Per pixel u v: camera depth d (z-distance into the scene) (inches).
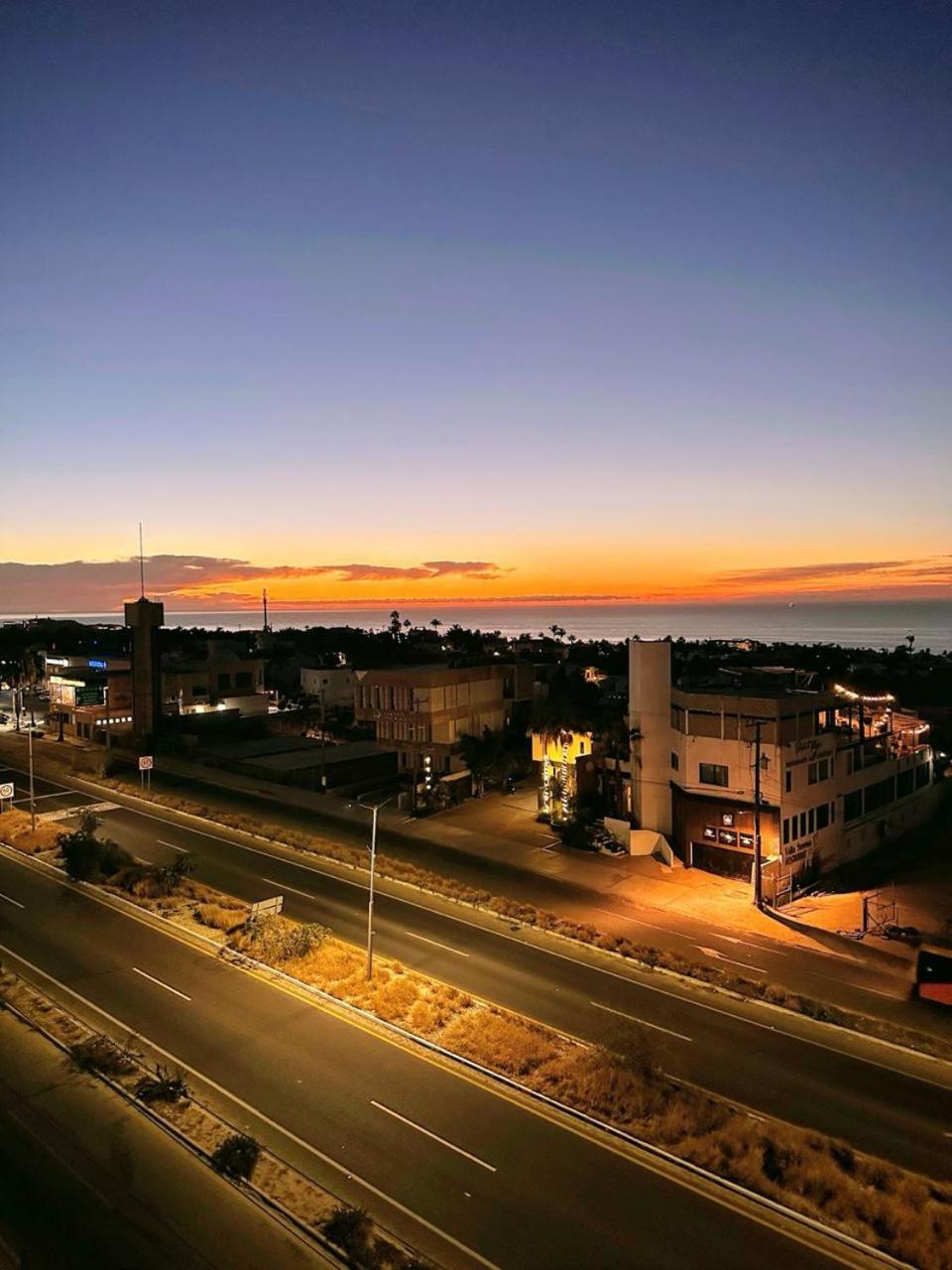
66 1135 1046.4
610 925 1860.2
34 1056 1232.2
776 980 1593.3
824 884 2249.0
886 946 1800.0
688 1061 1268.5
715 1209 938.7
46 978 1499.8
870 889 2228.1
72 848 2084.2
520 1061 1235.9
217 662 4724.4
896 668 6958.7
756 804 2007.9
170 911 1835.6
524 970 1587.1
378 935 1747.0
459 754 3004.4
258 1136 1052.5
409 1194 953.5
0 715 4690.0
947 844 2657.5
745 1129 1068.5
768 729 2135.8
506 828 2603.3
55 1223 887.7
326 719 4419.3
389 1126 1080.2
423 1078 1197.7
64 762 3523.6
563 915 1914.4
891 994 1547.7
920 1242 882.1
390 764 3371.1
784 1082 1214.9
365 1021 1359.5
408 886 2064.5
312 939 1637.6
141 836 2458.2
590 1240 886.4
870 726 2751.0
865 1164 1013.2
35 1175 967.0
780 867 2133.4
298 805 2866.6
